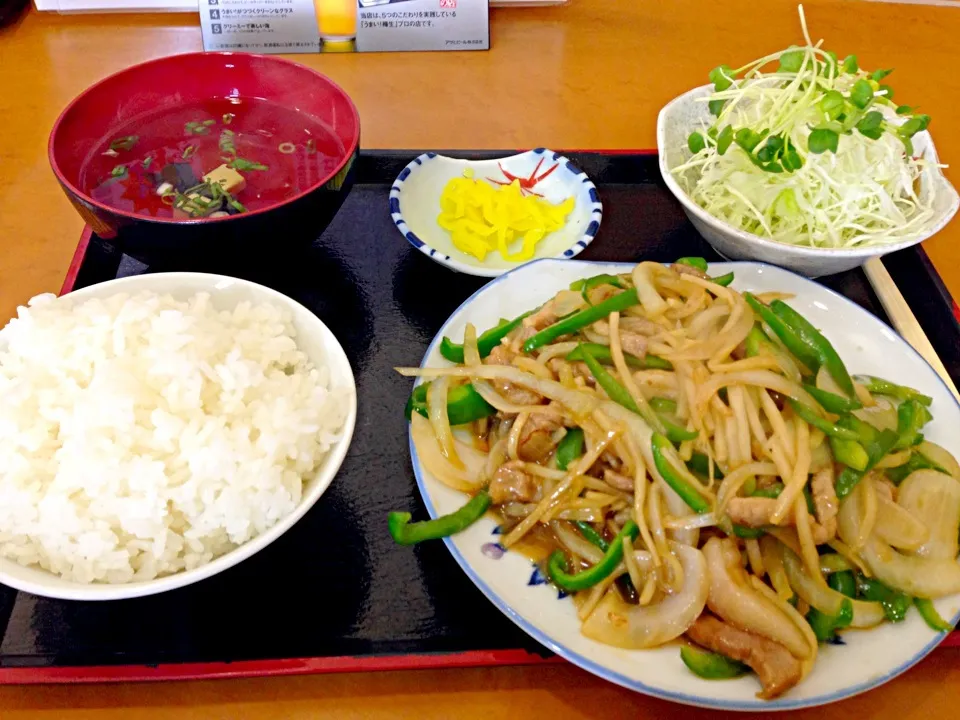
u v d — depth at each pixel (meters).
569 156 0.41
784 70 0.38
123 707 0.23
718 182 0.37
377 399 0.30
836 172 0.36
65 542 0.23
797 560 0.25
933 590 0.24
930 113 0.48
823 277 0.36
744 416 0.26
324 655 0.23
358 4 0.47
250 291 0.29
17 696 0.23
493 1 0.53
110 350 0.26
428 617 0.25
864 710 0.24
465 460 0.28
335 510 0.27
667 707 0.24
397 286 0.34
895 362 0.31
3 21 0.49
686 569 0.24
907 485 0.26
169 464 0.24
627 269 0.32
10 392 0.24
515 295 0.32
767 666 0.22
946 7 0.57
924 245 0.40
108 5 0.50
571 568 0.26
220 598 0.25
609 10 0.54
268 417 0.25
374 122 0.44
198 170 0.32
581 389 0.27
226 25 0.47
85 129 0.32
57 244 0.36
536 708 0.23
